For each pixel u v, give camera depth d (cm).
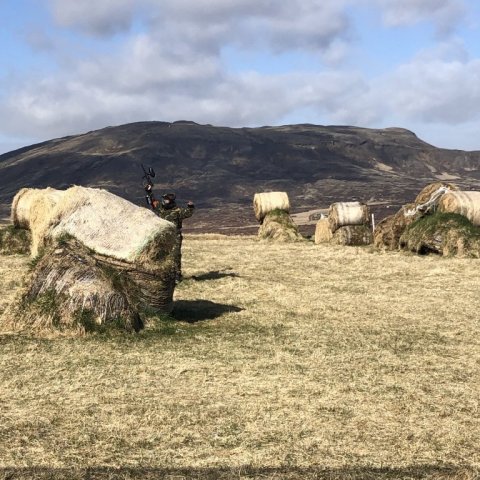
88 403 655
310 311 1159
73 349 859
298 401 668
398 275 1608
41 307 933
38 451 536
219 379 740
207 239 3012
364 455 540
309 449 550
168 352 855
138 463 518
